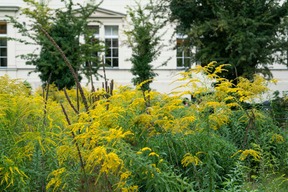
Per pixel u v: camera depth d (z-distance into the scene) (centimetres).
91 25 2158
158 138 310
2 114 256
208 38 1277
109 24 2156
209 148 271
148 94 293
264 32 1216
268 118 430
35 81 2109
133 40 1479
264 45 1252
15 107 272
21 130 282
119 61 2170
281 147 397
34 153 283
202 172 267
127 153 238
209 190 255
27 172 267
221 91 287
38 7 1359
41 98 292
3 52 2141
